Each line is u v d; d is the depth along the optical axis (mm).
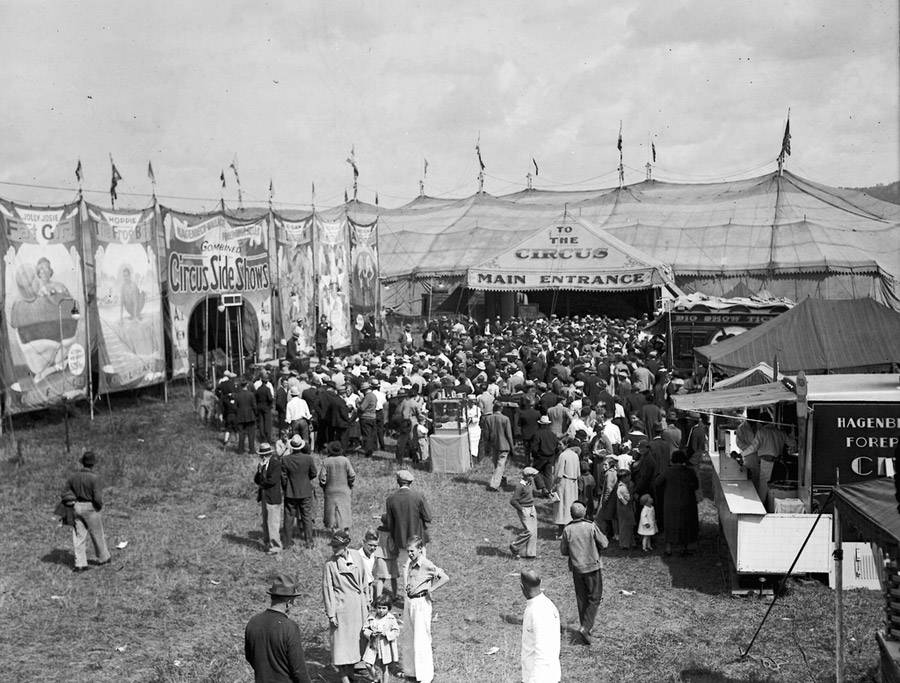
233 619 14141
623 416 24406
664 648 13336
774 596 14117
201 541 17969
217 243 35312
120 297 30422
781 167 77438
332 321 43625
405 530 14570
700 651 13203
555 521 19125
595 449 20312
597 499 20031
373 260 48375
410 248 76312
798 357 26016
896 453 9891
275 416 30125
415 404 25109
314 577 16125
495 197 88000
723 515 17094
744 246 68750
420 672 11922
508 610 14922
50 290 27609
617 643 13562
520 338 41250
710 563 17203
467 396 25938
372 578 12164
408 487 14789
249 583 15703
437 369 30625
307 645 13250
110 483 22016
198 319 36719
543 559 17516
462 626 14234
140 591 15070
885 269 64438
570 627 14195
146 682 11789
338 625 11648
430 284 71312
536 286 54500
